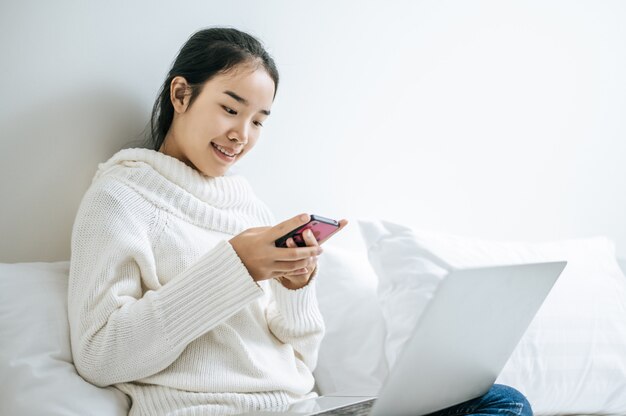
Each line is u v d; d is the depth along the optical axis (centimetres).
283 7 156
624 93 207
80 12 131
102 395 107
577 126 201
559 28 195
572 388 147
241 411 112
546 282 105
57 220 133
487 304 95
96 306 108
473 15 182
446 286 85
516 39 189
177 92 127
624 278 168
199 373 112
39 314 113
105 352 105
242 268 107
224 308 107
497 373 111
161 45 140
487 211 191
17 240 130
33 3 126
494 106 188
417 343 88
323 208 167
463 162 185
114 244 111
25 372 104
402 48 173
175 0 141
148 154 122
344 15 164
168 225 119
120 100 137
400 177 177
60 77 130
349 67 166
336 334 149
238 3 149
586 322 152
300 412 99
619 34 205
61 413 102
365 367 145
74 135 133
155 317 105
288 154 161
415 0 173
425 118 179
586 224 206
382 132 173
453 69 181
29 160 129
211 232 125
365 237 152
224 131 123
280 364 123
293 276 125
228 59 122
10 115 127
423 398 98
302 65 160
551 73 195
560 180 200
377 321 150
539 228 199
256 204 137
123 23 135
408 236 152
